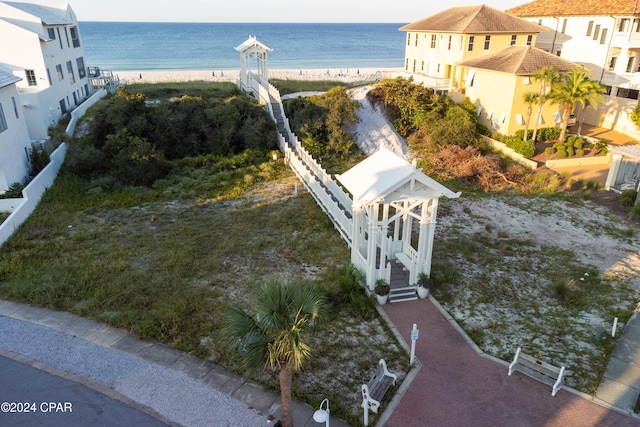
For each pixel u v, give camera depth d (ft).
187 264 56.59
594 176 92.02
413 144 111.96
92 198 76.48
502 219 73.46
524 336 44.83
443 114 115.34
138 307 47.75
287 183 86.74
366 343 43.32
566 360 41.27
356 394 36.99
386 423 34.04
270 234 65.92
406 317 47.42
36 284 50.65
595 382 38.60
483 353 41.96
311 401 35.94
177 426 33.30
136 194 78.69
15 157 76.89
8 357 39.73
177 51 404.77
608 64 125.08
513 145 102.17
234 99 108.99
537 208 78.13
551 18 142.41
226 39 537.65
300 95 131.44
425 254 51.44
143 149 83.92
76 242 61.41
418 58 148.25
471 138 104.12
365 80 166.71
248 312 46.80
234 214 72.84
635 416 35.09
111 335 43.37
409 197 47.73
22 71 101.14
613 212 76.64
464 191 85.46
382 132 114.01
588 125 125.70
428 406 35.70
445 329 45.55
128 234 64.80
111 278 52.75
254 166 93.35
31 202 69.82
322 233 66.59
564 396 36.99
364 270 52.37
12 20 100.48
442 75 135.23
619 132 118.21
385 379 36.47
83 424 33.22
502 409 35.53
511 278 55.77
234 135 101.86
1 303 47.73
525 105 108.47
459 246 63.31
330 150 105.40
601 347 43.24
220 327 44.73
